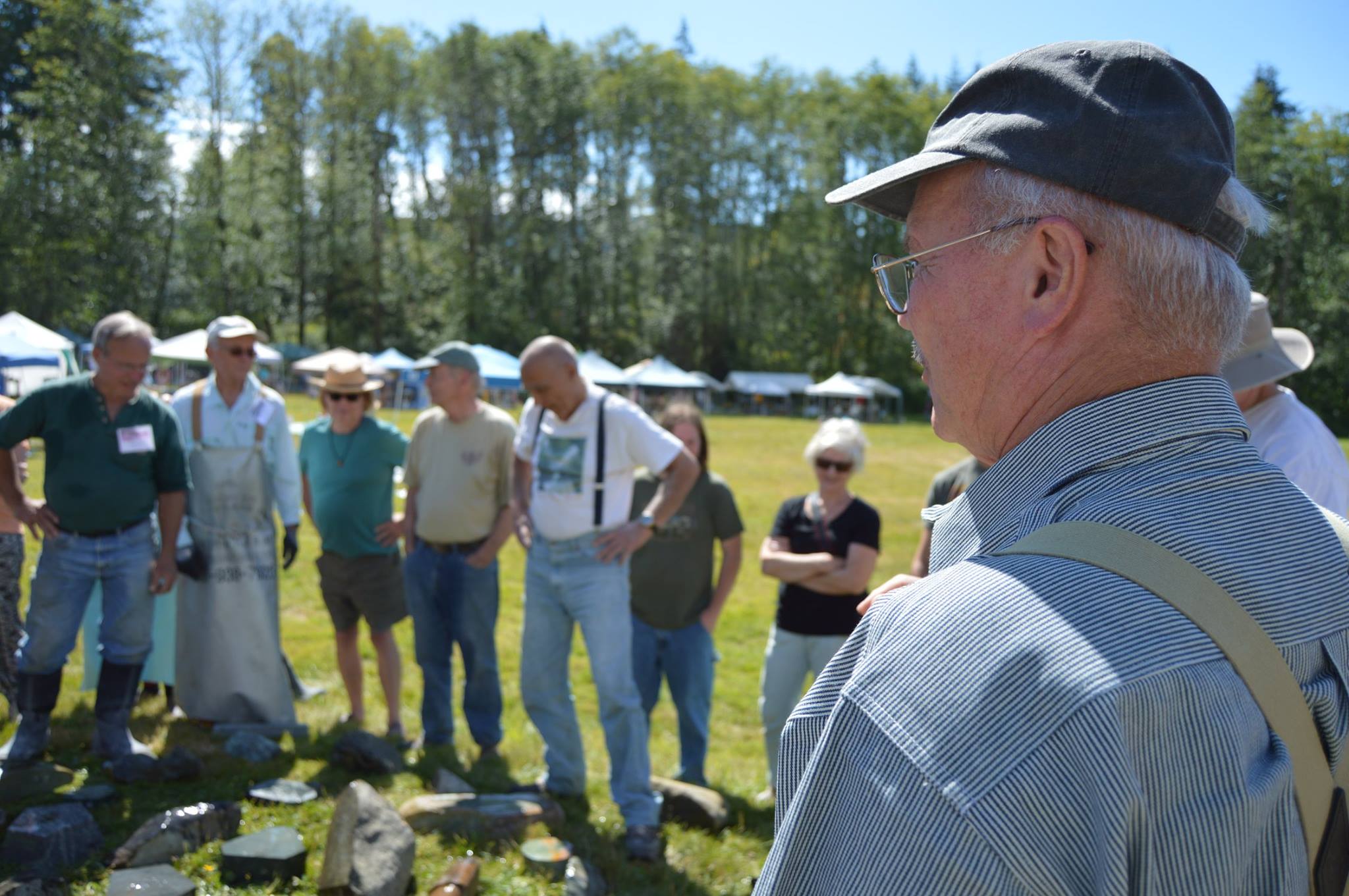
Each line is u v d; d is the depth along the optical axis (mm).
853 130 58875
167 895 2863
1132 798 579
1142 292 752
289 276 52125
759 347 58375
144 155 43594
